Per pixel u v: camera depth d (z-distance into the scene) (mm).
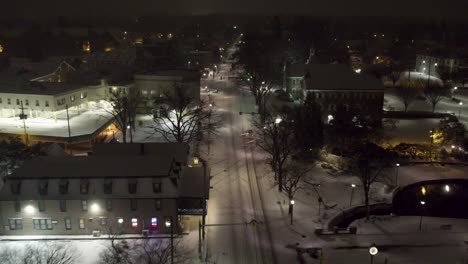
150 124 107688
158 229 55938
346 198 67812
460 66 163000
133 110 101938
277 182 73625
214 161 84000
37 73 138750
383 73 167750
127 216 55281
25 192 54156
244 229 57906
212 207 64250
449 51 182500
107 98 112812
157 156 60156
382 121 109438
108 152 65812
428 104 128750
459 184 75562
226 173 77812
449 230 58844
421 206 68312
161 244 53156
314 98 101688
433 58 170750
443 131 89375
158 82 117750
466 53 182375
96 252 51469
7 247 52375
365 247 53812
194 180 60094
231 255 51719
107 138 95938
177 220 55500
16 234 55344
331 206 65000
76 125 97812
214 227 58312
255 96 132250
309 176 76562
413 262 50125
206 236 55938
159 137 97438
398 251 52906
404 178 75688
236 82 172750
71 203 54469
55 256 48062
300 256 51281
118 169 56531
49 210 54562
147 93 118750
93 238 54688
